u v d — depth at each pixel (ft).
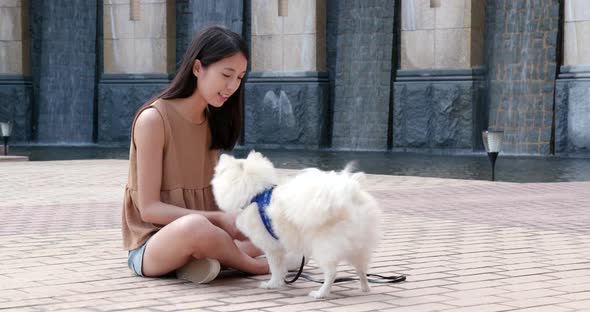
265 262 19.84
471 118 87.86
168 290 18.06
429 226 28.96
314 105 97.35
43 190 44.27
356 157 83.61
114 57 109.19
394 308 16.21
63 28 114.01
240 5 103.24
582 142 82.12
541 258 22.18
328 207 15.74
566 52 83.97
